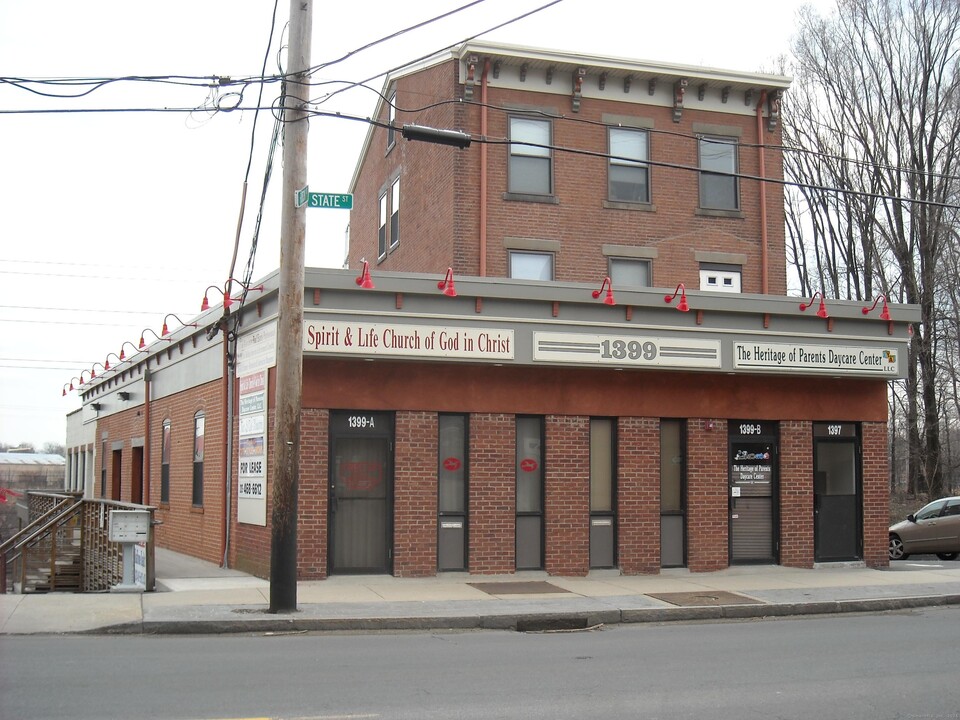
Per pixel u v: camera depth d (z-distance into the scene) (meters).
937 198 34.25
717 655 10.94
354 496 16.56
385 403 16.50
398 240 26.47
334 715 7.78
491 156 22.59
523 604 14.17
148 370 25.25
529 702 8.38
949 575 18.23
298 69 13.53
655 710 8.12
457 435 17.14
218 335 19.38
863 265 38.47
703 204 24.12
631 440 17.89
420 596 14.74
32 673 9.39
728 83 24.14
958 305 35.06
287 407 13.36
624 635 12.64
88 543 18.44
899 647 11.54
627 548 17.70
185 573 17.38
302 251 13.58
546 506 17.33
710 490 18.30
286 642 11.71
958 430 46.50
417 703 8.28
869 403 19.50
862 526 19.34
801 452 18.91
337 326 15.74
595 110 23.47
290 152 13.52
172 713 7.77
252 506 17.20
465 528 16.97
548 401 17.44
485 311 16.56
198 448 20.66
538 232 22.67
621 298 17.30
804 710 8.18
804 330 18.44
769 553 18.81
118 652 10.73
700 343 17.72
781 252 24.53
